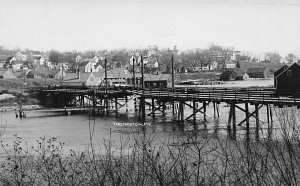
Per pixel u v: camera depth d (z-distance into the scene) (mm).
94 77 96062
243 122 35875
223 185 8000
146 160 8445
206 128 34281
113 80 99250
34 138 31656
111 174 7602
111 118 45875
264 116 41906
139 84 93750
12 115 54031
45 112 56406
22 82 106312
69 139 30469
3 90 81438
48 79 116625
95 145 26422
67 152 21984
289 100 29344
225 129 32938
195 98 37812
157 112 51125
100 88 63344
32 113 55406
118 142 26656
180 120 40219
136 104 56906
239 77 120500
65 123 42656
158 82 90688
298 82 48344
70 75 101438
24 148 24484
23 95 77312
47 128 38812
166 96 41844
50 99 74688
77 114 52219
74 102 73062
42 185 9531
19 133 35188
